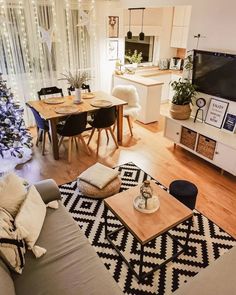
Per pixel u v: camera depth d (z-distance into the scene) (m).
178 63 6.19
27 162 3.87
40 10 4.45
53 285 1.62
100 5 5.11
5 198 2.00
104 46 5.49
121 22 5.52
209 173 3.68
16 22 4.31
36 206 2.09
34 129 5.00
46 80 4.96
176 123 4.12
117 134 4.52
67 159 3.97
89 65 5.42
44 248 1.87
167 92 6.36
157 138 4.70
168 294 2.03
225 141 3.46
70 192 3.18
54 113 3.71
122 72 5.75
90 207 2.93
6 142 3.47
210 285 1.65
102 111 3.90
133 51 6.06
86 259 1.80
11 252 1.68
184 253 2.39
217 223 2.75
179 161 3.96
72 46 5.05
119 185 3.05
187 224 2.71
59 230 2.04
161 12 5.82
